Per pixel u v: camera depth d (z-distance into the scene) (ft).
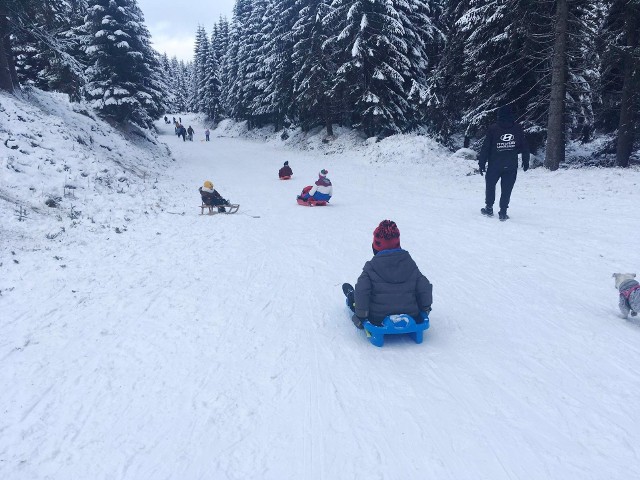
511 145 28.89
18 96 54.65
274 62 128.88
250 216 37.93
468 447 8.86
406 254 13.41
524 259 21.54
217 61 216.74
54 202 31.53
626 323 14.21
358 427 9.71
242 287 19.85
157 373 12.44
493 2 55.21
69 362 13.16
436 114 78.84
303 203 43.34
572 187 40.27
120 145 68.85
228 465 8.70
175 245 27.55
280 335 14.78
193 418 10.31
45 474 8.62
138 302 17.99
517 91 60.23
